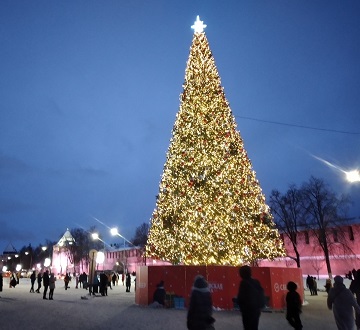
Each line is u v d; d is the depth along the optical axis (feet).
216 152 76.07
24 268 470.39
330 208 149.48
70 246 346.33
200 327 24.03
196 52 85.66
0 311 58.13
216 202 73.26
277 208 156.35
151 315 55.16
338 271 167.53
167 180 79.05
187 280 65.10
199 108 79.61
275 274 66.85
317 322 50.39
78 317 52.13
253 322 27.61
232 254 72.90
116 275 176.04
